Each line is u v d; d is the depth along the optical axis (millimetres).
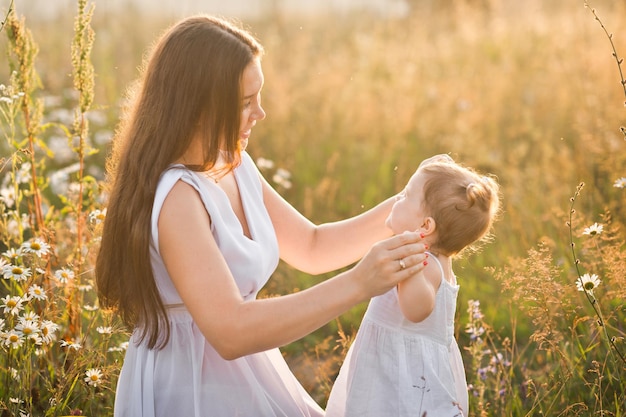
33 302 2908
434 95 6922
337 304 1883
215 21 2156
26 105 3049
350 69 7766
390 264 1885
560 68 6922
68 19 8859
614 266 2811
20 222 3084
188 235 1987
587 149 5035
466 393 2418
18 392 2654
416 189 2271
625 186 2957
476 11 9438
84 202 3324
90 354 2652
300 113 6438
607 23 7516
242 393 2180
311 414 2416
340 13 10211
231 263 2105
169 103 2080
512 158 5379
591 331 3002
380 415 2211
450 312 2293
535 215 4457
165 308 2148
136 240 2023
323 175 5598
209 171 2178
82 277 3121
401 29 9297
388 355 2234
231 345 1903
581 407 2666
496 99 6539
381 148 5980
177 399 2156
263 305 1905
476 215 2223
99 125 6066
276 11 9656
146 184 2049
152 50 2234
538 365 3293
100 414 2758
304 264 2549
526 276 2898
